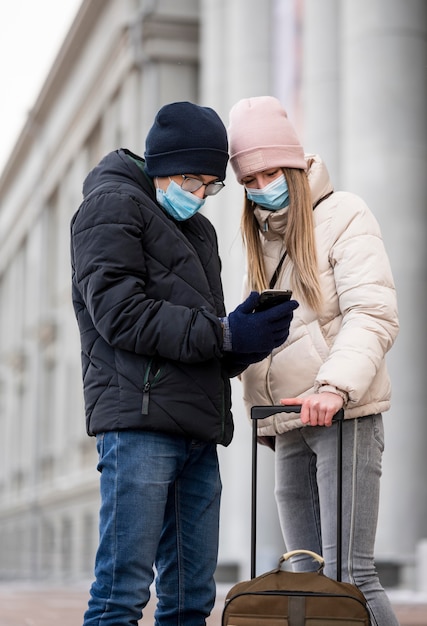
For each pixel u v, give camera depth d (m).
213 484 4.62
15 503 48.44
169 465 4.35
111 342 4.27
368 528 4.73
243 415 21.66
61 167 42.09
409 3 20.03
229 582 20.72
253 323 4.34
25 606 13.48
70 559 36.91
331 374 4.49
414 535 19.25
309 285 4.76
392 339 4.68
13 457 49.94
